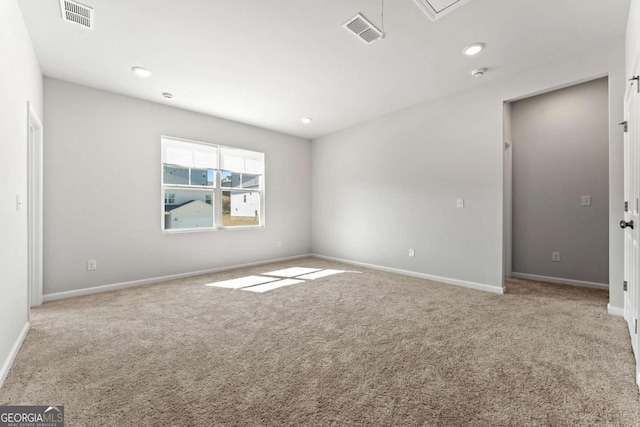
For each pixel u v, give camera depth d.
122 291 3.38
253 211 5.03
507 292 3.28
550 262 3.80
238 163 4.78
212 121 4.44
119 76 3.11
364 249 4.81
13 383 1.55
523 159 4.02
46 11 2.10
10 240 1.83
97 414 1.31
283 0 2.00
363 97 3.75
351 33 2.38
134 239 3.66
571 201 3.65
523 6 2.06
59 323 2.41
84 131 3.30
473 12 2.12
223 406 1.37
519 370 1.66
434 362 1.76
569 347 1.93
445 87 3.45
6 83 1.76
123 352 1.90
